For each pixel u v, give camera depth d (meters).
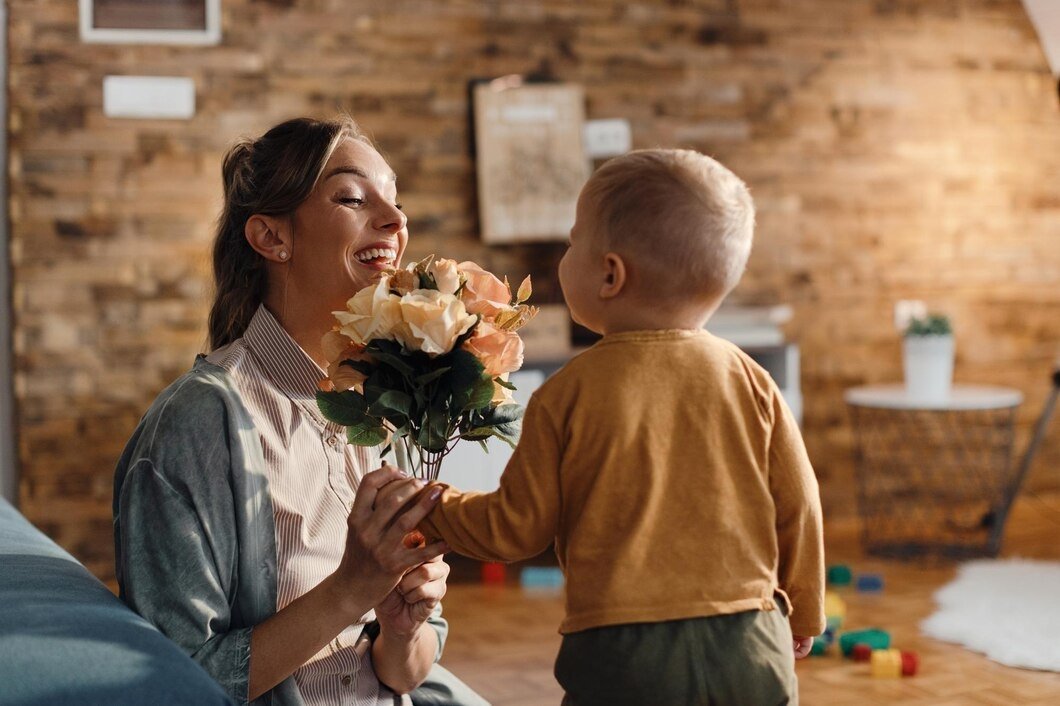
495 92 4.66
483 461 4.21
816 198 5.12
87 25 4.21
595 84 4.80
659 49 4.88
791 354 4.61
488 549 1.26
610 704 1.20
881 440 5.23
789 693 1.23
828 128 5.12
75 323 4.25
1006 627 3.41
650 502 1.22
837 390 5.18
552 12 4.74
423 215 4.62
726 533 1.23
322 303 1.47
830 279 5.15
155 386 4.33
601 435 1.24
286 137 1.49
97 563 4.28
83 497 4.27
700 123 4.94
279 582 1.37
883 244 5.23
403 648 1.44
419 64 4.60
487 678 3.07
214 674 1.25
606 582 1.21
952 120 5.32
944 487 5.32
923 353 4.53
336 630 1.28
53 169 4.21
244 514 1.32
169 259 4.33
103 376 4.28
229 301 1.52
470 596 4.02
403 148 4.59
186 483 1.29
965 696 2.87
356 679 1.44
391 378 1.30
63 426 4.25
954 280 5.36
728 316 4.59
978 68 5.36
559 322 4.49
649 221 1.27
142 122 4.29
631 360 1.27
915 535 5.02
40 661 1.03
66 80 4.21
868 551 4.61
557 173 4.71
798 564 1.31
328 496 1.45
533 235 4.68
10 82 4.17
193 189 4.34
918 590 3.99
